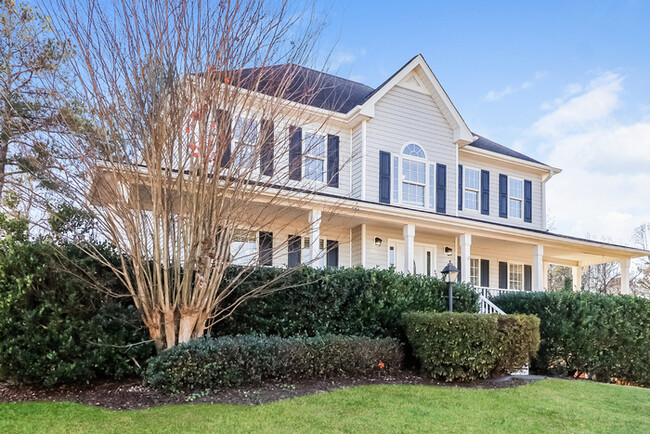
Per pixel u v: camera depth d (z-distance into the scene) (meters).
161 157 5.81
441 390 6.79
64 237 6.32
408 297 9.10
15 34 9.17
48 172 6.00
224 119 5.99
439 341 7.71
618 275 34.94
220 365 5.99
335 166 13.65
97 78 5.80
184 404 5.38
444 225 13.23
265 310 7.88
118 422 4.57
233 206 6.20
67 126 5.86
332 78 16.70
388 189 14.05
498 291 13.94
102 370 6.41
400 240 14.74
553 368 10.23
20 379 5.89
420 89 15.27
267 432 4.44
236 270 7.69
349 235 14.14
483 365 7.66
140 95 5.74
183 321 6.27
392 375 7.88
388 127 14.45
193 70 5.93
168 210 6.16
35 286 6.05
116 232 5.96
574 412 5.94
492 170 17.20
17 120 7.01
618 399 6.87
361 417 5.15
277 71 6.76
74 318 6.12
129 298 6.85
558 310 10.30
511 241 14.88
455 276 9.55
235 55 6.08
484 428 5.05
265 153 6.61
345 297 8.43
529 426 5.23
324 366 7.06
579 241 15.44
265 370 6.45
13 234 7.09
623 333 10.39
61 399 5.65
